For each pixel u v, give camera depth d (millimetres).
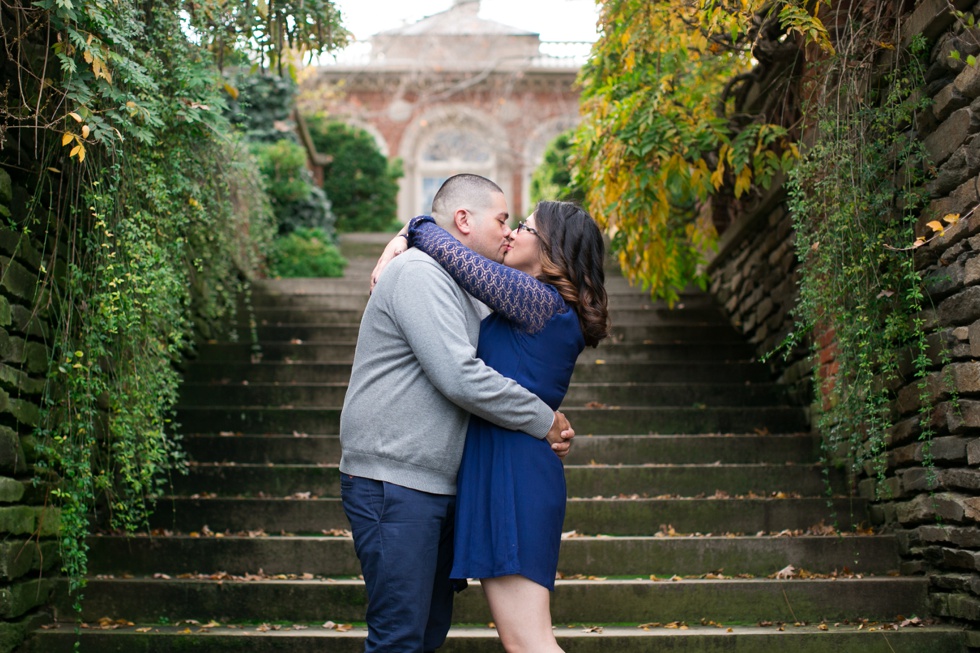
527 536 1945
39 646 2850
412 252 2068
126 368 3193
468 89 18391
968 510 2930
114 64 2791
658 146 3928
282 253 7695
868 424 3566
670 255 4871
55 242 2875
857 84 3260
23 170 2863
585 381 5156
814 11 3260
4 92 2691
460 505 2006
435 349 1926
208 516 3693
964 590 2990
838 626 3078
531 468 1983
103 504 3674
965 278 2895
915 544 3324
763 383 4969
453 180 2248
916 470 3297
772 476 4008
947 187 3002
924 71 3146
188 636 2881
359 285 6648
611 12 3961
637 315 6047
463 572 1960
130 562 3363
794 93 4098
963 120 2898
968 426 2906
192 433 4504
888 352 3160
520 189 18281
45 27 2762
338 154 13594
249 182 5410
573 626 3113
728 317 6055
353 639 2883
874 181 3254
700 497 3914
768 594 3164
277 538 3396
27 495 2957
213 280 4938
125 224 2908
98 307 2936
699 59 4344
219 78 3619
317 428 4527
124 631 2918
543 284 2094
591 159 4594
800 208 3334
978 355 2812
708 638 2920
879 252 3199
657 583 3166
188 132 3412
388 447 1992
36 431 2840
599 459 4258
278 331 5723
